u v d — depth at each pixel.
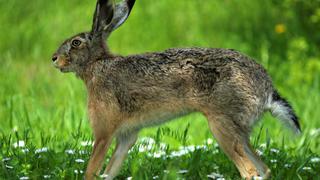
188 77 11.07
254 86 10.98
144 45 21.25
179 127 15.30
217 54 11.08
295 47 19.34
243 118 10.92
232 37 21.19
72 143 12.83
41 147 12.49
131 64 11.37
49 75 19.61
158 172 11.23
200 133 15.12
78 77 11.77
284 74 19.05
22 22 22.95
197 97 11.05
